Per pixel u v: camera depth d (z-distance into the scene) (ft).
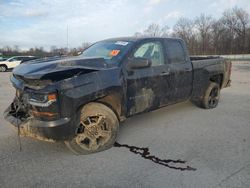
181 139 15.03
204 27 235.20
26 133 12.21
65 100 11.72
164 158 12.59
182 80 17.99
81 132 12.97
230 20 231.09
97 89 12.62
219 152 13.17
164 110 21.36
